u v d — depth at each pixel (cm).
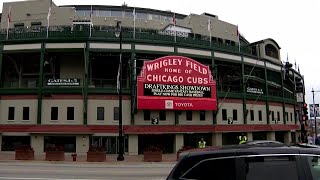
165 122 3803
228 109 4219
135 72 3719
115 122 3650
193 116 3956
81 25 4075
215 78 4084
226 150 536
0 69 3709
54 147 2994
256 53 4947
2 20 4431
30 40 3678
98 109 3650
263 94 4709
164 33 4128
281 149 523
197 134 4031
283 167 504
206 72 3928
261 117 4628
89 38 3653
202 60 4153
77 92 3634
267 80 5028
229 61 4275
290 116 5359
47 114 3631
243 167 507
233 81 4675
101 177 1745
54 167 2334
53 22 4356
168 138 3891
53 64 3941
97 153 2909
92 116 3625
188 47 3994
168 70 3741
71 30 3694
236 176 504
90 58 3856
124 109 3694
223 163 523
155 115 3775
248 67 4638
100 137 3606
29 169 2130
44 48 3662
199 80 3869
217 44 4216
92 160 2895
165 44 3869
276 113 4938
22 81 3997
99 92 3644
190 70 3838
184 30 4634
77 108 3631
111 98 3678
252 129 4338
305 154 514
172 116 3844
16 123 3656
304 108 2806
